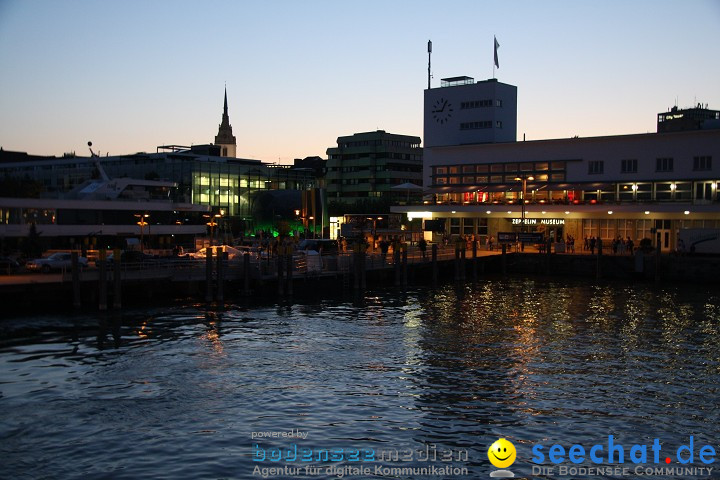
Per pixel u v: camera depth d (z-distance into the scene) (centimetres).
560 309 5572
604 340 4272
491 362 3675
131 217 9294
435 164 11206
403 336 4359
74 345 3875
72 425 2620
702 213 8531
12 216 8138
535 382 3275
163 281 5462
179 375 3325
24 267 6019
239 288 5941
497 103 11581
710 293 6681
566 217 9506
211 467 2278
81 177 14188
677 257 7719
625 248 8744
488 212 9981
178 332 4309
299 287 6066
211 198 13750
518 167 10406
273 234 11194
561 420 2739
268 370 3450
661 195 9319
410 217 10694
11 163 15838
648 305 5822
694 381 3312
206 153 16688
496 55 12088
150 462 2309
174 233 9700
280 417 2744
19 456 2342
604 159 9744
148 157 13962
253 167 14512
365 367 3541
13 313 4722
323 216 10525
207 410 2812
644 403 2959
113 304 5022
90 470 2244
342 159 19762
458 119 11869
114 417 2712
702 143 9056
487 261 8712
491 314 5288
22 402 2870
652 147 9381
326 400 2964
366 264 7031
